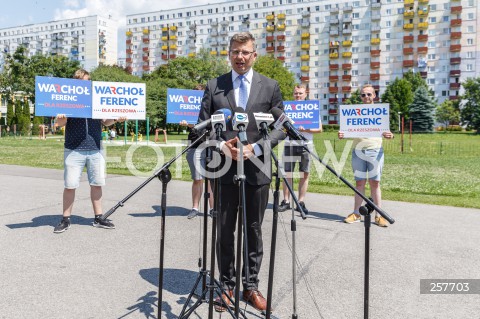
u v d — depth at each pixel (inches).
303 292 150.9
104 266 171.6
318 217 275.0
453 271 174.2
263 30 4485.7
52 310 130.9
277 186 112.0
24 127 2256.4
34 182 398.6
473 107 3206.2
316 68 4234.7
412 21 3841.0
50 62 2588.6
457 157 945.5
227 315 131.6
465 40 3688.5
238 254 111.0
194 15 4896.7
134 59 5300.2
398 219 270.4
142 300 139.9
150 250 194.4
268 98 139.3
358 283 159.9
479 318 132.2
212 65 3211.1
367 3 3978.8
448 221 265.6
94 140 228.7
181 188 386.3
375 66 3971.5
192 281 157.4
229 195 137.9
